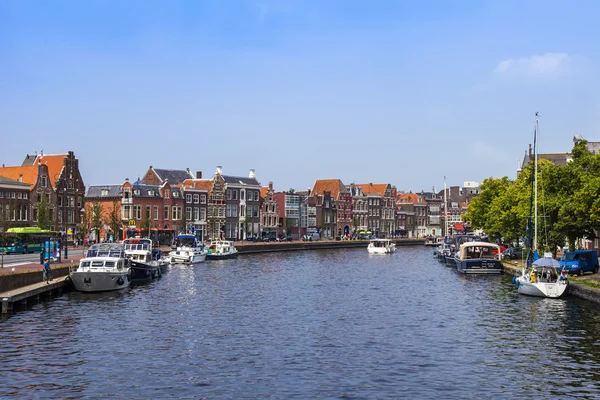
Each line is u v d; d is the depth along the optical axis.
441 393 31.39
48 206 114.62
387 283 78.75
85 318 50.09
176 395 30.92
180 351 39.38
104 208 141.62
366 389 31.95
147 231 137.50
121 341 42.00
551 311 53.47
